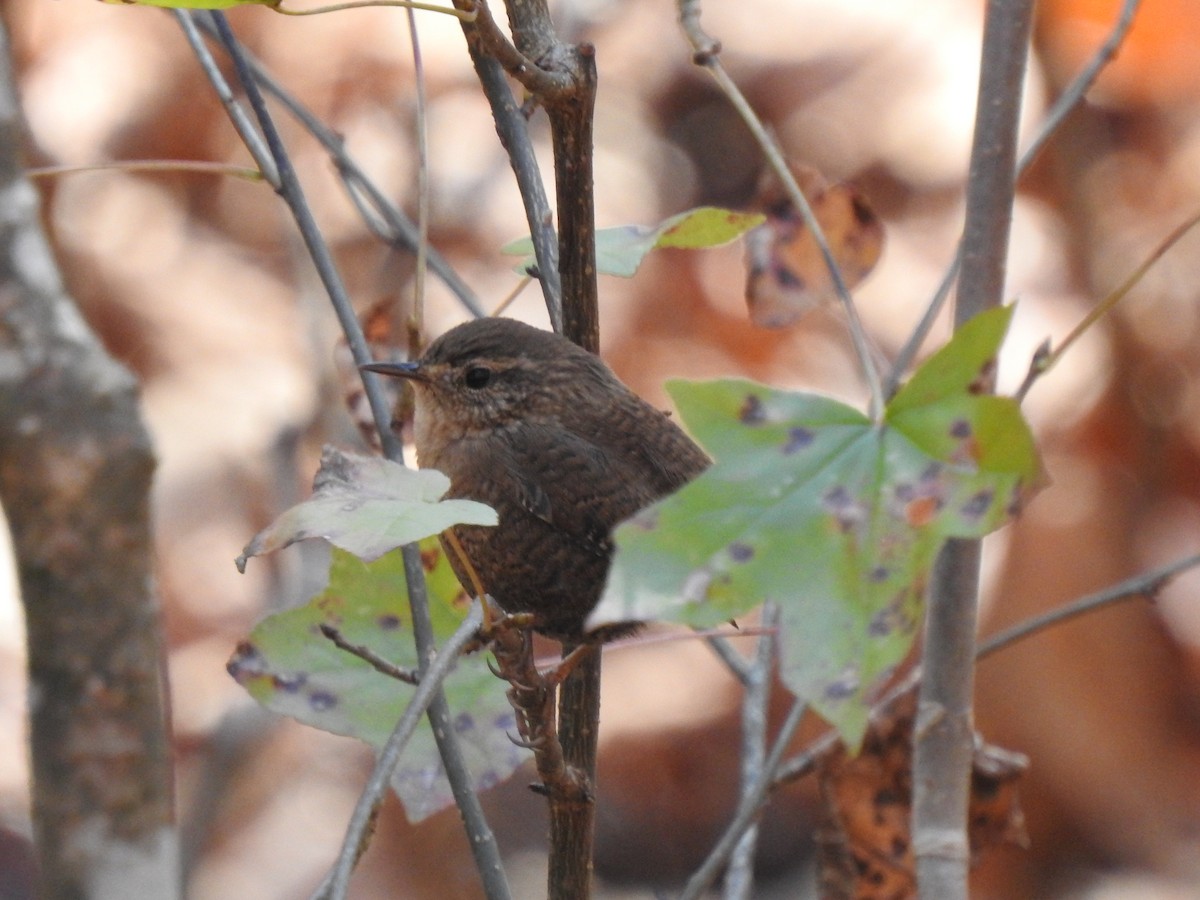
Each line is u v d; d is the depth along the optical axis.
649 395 13.43
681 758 13.44
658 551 3.87
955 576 6.16
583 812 6.08
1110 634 12.16
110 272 12.78
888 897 7.71
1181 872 11.77
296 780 13.02
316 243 6.73
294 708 6.42
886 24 14.61
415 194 13.31
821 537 3.94
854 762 7.70
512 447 7.60
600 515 7.47
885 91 14.43
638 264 6.66
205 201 13.20
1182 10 12.57
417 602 6.05
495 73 6.79
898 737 7.68
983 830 7.78
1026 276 13.25
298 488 10.93
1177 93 12.95
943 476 3.99
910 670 9.90
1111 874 11.98
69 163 12.93
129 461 4.06
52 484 4.01
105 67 13.19
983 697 12.30
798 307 7.80
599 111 14.91
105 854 4.04
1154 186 13.08
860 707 3.83
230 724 10.82
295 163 13.37
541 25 6.13
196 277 12.98
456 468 7.75
